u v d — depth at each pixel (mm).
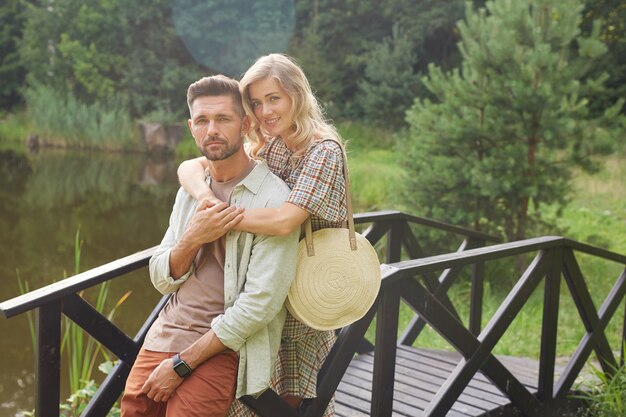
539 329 5539
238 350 1951
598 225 9711
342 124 21875
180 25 26000
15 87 27703
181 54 26359
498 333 2924
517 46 7117
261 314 1907
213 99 1979
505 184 6715
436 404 2730
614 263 7656
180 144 22422
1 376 4785
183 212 2107
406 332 4215
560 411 3480
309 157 2018
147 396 2012
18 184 14398
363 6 23875
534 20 7262
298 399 2283
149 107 25312
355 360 3682
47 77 26219
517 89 6785
